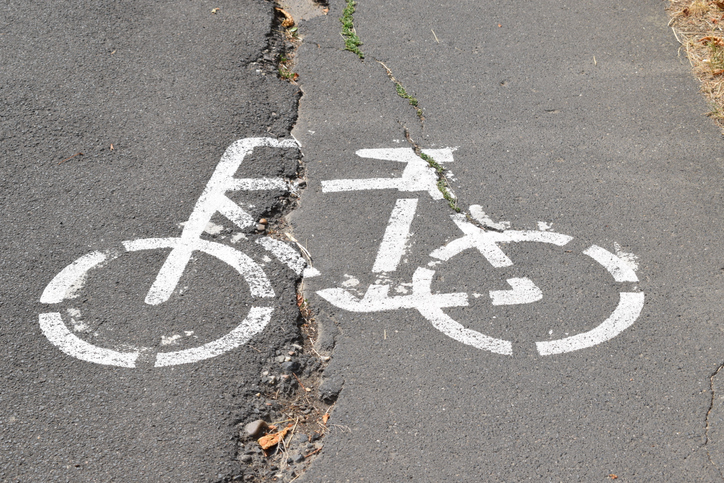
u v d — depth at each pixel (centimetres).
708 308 414
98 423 341
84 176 486
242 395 361
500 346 388
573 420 352
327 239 454
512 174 507
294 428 352
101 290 409
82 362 369
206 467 327
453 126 551
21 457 324
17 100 543
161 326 391
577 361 381
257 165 505
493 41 646
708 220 474
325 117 555
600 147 534
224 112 550
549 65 618
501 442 341
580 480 327
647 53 635
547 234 461
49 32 618
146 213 462
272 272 428
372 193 490
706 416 357
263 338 389
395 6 691
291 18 668
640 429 349
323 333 396
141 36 625
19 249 430
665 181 505
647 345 391
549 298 417
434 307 410
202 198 477
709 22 673
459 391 363
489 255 445
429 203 483
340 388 366
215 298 409
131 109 546
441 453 336
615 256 446
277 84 586
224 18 656
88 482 317
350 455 336
